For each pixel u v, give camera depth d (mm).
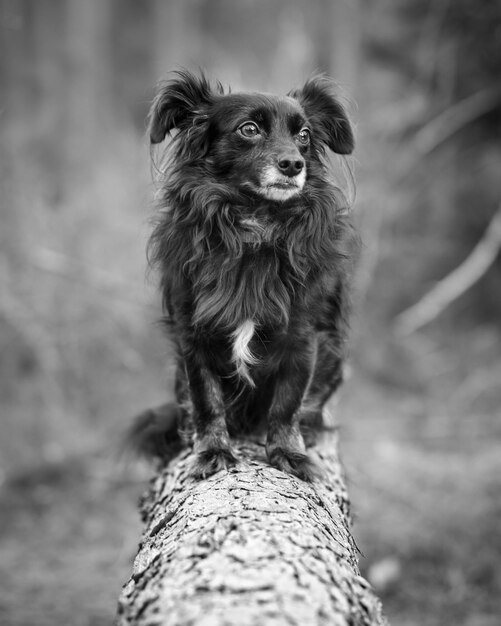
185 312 3680
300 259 3693
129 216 11828
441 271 12711
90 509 8680
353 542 3057
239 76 13102
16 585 7020
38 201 11047
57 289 10500
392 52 12414
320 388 3955
